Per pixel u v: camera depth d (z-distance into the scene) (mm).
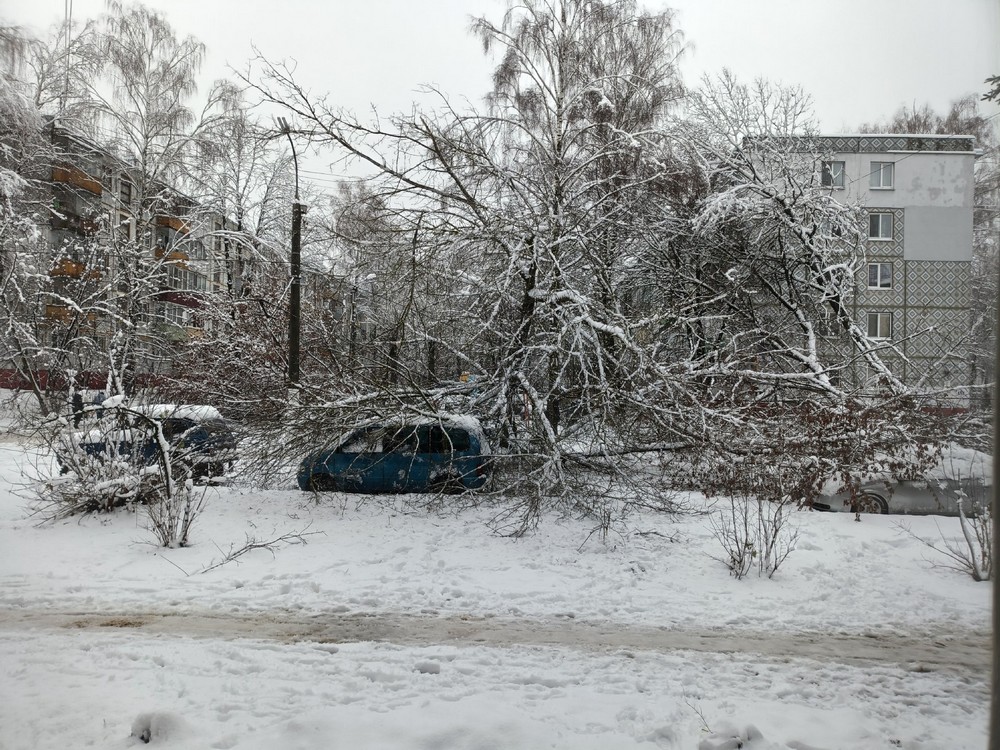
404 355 13102
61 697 4422
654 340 13844
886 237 31969
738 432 11680
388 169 12023
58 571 7617
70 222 21500
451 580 7562
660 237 17062
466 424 11773
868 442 11141
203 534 9258
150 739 3805
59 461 10008
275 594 7039
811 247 16844
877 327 31938
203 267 24250
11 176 18453
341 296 14836
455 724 3973
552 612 6652
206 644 5562
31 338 10781
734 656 5574
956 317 31531
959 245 31656
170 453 9703
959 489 9797
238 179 25172
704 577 7824
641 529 9875
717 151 17312
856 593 7266
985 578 7719
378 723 3998
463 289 12891
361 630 6082
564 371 12203
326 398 12266
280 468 11961
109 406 9859
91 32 23609
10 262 14445
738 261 17500
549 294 12328
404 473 11836
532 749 3828
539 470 10375
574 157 14250
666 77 17047
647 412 11414
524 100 15055
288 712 4262
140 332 13781
